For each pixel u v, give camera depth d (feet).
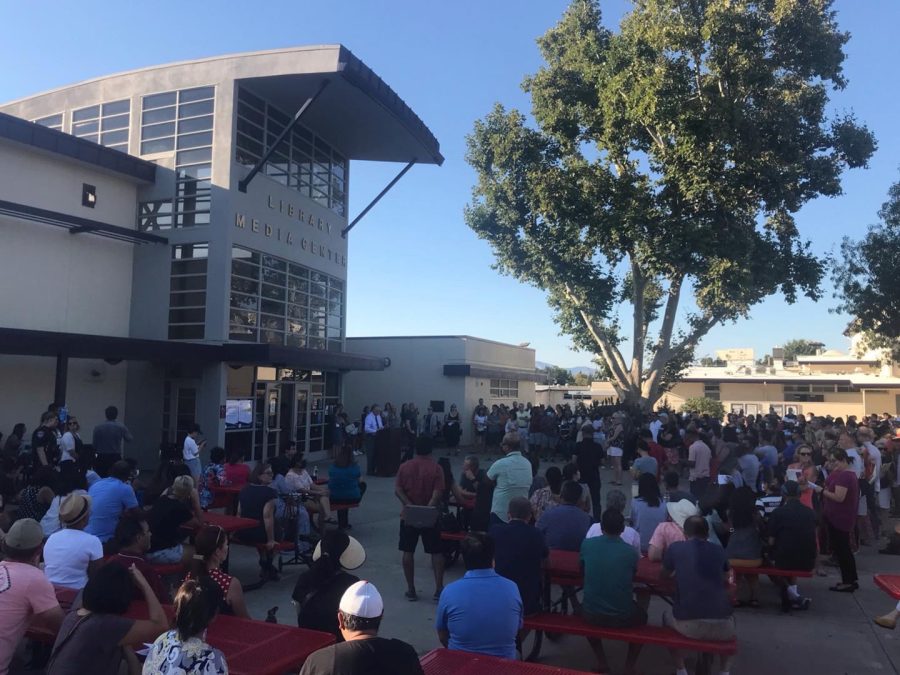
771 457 40.98
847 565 27.53
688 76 68.64
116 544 17.48
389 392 98.94
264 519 26.55
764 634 22.39
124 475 23.38
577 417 83.61
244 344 55.93
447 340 96.68
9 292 50.34
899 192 82.17
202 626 10.84
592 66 77.20
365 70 57.82
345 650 9.41
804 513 24.70
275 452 64.44
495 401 107.45
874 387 144.56
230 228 58.29
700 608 17.24
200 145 59.67
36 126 50.75
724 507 27.12
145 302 60.13
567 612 24.57
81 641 11.94
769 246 70.49
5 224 50.19
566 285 87.04
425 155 76.79
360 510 44.06
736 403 154.81
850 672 19.11
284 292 66.49
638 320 85.05
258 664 12.98
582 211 75.10
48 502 24.75
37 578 14.12
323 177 74.38
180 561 22.04
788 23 68.13
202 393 56.90
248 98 61.36
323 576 15.24
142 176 59.82
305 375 70.03
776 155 69.56
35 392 51.72
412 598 25.20
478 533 15.14
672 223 69.97
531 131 84.58
